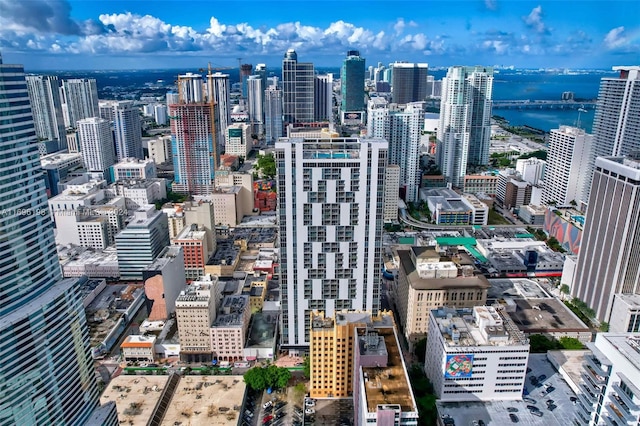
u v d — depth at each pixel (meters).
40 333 184.38
